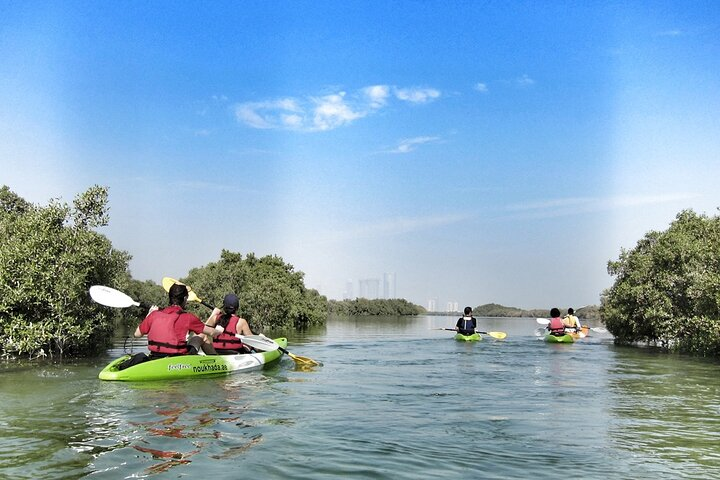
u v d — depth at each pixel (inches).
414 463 192.1
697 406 309.6
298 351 650.8
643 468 190.7
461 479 176.6
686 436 236.4
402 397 325.7
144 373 362.0
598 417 275.1
